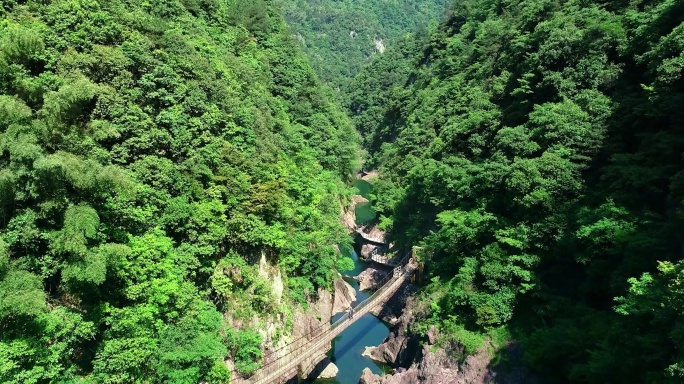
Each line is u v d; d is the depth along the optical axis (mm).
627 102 32125
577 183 30547
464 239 35719
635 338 19953
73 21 26281
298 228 39969
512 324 29484
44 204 18672
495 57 64812
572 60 39875
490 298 30469
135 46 28828
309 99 71000
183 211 26625
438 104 74562
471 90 61469
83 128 23234
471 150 47375
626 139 31750
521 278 30578
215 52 42188
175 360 23312
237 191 31078
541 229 30062
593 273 26203
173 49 32750
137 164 25781
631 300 20094
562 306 28016
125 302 22891
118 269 21641
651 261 22953
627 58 36719
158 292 23469
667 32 33531
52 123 19578
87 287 21141
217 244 28781
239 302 30047
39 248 19781
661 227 23953
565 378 24953
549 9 54250
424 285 40156
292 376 33344
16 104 18125
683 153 25922
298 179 43094
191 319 25203
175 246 27312
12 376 16875
